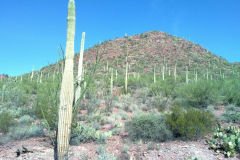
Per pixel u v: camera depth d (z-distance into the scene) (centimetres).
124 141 668
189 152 548
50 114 694
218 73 3966
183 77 3000
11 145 621
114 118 1005
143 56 5769
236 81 1530
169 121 696
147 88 1900
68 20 357
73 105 377
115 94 1797
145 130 671
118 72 3984
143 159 522
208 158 518
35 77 3075
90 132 700
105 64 4741
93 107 1202
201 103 1295
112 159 505
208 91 1255
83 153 554
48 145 611
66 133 329
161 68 4516
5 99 1416
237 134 651
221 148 575
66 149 329
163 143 641
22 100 1360
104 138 689
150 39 7350
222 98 1277
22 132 712
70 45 350
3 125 747
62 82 338
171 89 1619
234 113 908
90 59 5278
